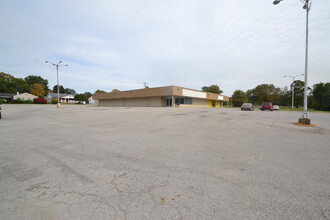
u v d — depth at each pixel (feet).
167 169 10.46
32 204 6.93
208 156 12.93
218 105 177.06
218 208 6.67
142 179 9.15
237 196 7.48
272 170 10.31
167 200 7.22
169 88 102.32
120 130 24.61
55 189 8.12
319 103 184.24
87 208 6.70
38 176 9.49
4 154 13.39
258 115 52.11
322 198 7.30
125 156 12.93
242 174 9.73
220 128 26.50
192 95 118.83
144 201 7.17
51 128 26.48
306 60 32.24
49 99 239.50
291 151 14.30
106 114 53.52
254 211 6.48
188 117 43.88
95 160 12.07
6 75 234.99
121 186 8.41
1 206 6.78
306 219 6.05
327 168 10.64
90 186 8.41
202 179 9.11
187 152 13.94
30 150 14.51
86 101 269.85
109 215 6.28
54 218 6.09
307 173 9.89
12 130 24.66
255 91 246.47
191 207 6.75
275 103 236.22
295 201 7.10
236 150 14.53
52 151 14.21
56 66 97.30
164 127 27.48
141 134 21.61
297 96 211.41
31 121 35.91
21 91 234.99
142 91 118.62
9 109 77.00
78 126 28.58
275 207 6.71
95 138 19.21
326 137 20.13
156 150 14.52
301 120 31.83
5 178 9.24
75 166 10.96
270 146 15.87
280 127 27.94
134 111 66.54
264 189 8.06
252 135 21.07
